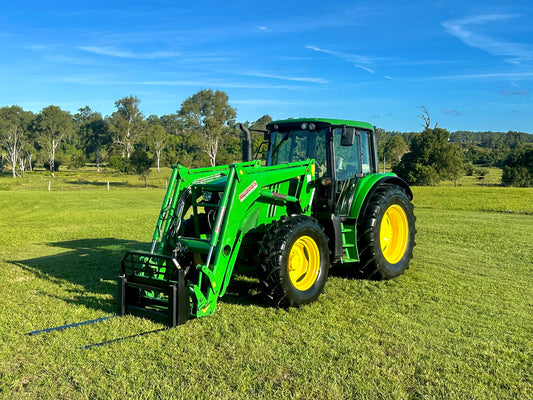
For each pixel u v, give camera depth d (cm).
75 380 342
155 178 6012
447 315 498
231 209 475
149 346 401
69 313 487
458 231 1136
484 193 2411
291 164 559
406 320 479
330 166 584
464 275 684
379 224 620
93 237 1083
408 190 735
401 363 378
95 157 10175
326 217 579
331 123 591
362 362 378
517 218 1445
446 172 4619
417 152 4672
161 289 452
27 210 1842
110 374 352
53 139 8356
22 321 462
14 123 7600
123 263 483
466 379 355
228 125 6600
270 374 356
